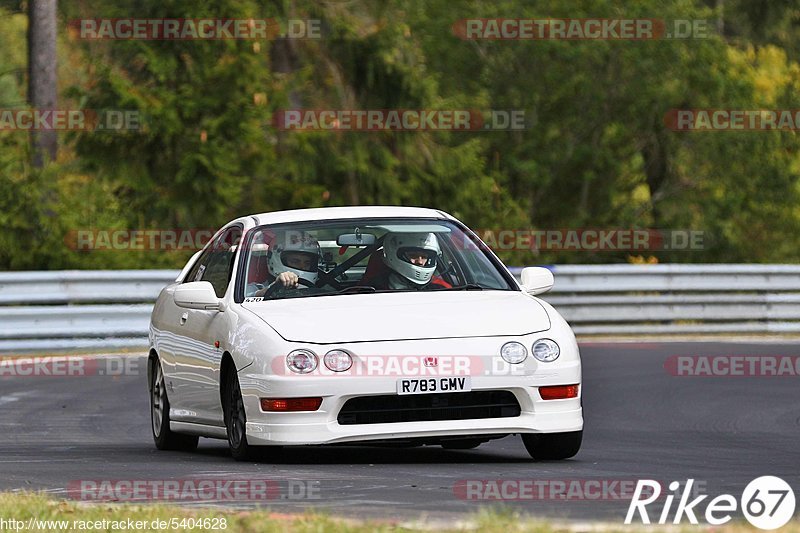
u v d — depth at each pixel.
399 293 29.33
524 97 113.44
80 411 43.19
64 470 27.64
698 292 76.12
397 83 98.12
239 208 95.75
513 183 117.50
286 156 96.94
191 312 31.48
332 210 31.75
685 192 121.06
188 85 90.31
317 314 27.75
